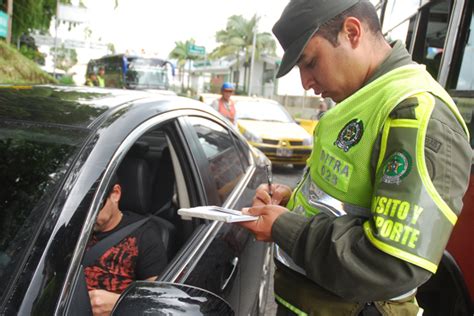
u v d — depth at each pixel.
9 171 1.29
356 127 1.09
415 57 2.97
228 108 8.41
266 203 1.49
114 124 1.52
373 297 0.99
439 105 1.01
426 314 2.36
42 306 1.02
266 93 32.91
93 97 1.81
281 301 1.31
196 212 1.19
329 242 1.02
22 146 1.37
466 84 2.29
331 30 1.12
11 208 1.20
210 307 1.09
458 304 2.08
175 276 1.58
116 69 19.66
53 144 1.37
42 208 1.19
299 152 8.26
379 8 4.32
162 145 2.35
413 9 3.12
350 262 0.97
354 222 1.05
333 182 1.14
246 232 2.27
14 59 11.93
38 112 1.56
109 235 1.83
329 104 9.34
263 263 2.53
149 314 1.04
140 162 2.13
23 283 1.04
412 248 0.92
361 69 1.15
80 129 1.45
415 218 0.92
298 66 1.22
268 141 8.16
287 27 1.16
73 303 1.11
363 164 1.07
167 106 1.98
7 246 1.12
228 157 2.69
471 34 2.32
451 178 0.96
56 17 18.84
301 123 11.76
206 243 1.83
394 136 0.99
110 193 1.80
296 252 1.09
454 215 0.97
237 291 1.93
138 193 2.13
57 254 1.11
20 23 16.84
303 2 1.13
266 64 35.50
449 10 2.62
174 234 2.12
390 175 0.97
